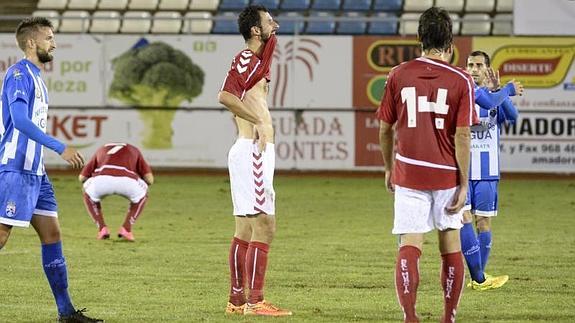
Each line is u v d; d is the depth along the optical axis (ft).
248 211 102.83
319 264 141.79
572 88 270.26
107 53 281.33
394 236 171.63
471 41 272.72
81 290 120.78
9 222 95.30
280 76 277.64
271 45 103.14
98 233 170.50
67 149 92.73
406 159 87.81
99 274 132.77
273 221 104.01
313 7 333.42
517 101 271.49
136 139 281.95
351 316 104.73
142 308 109.09
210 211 208.23
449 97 86.94
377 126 276.82
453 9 325.21
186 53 280.10
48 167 289.12
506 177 272.51
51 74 282.15
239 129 103.91
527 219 195.42
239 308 106.63
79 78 281.74
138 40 280.51
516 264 142.82
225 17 276.62
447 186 87.51
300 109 277.44
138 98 281.13
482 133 123.03
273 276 131.75
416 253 88.22
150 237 170.19
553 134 271.28
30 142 95.61
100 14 332.60
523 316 105.70
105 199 231.30
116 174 163.53
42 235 98.58
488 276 124.57
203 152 280.72
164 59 280.51
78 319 99.45
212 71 279.49
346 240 166.71
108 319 102.53
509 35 288.92
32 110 95.35
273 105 277.64
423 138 87.25
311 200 226.58
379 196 234.58
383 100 89.35
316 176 277.23
